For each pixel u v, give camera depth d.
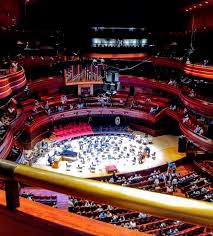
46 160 25.45
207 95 27.72
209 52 26.62
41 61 30.59
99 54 31.75
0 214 1.95
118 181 21.98
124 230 1.74
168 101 32.50
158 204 1.44
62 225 1.80
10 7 26.98
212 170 22.28
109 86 18.34
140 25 32.00
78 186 1.62
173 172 23.77
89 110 32.84
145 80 34.47
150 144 29.23
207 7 26.56
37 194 19.64
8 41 27.86
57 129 31.58
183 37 30.98
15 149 21.95
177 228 15.14
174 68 30.64
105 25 31.42
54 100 32.69
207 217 1.37
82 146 28.05
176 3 30.61
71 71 31.83
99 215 16.47
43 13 31.44
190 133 23.20
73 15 31.33
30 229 1.86
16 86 19.41
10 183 1.88
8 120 21.27
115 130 32.12
